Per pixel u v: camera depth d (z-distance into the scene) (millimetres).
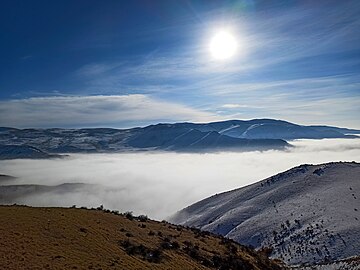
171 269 26984
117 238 30094
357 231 120375
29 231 25578
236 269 33250
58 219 30297
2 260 19938
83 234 28141
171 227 42156
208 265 31547
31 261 20781
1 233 23859
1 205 33125
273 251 128875
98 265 22984
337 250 110438
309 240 125812
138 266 25172
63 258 22484
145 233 34531
